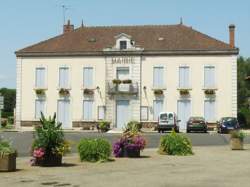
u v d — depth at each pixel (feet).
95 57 160.45
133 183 38.78
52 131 49.93
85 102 160.66
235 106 154.10
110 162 54.03
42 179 40.98
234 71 153.99
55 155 50.08
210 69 155.53
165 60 157.28
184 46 156.97
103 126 146.51
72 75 161.17
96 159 54.08
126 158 58.59
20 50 163.63
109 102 159.43
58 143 50.21
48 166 49.83
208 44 156.56
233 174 44.21
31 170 46.65
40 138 49.83
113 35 165.48
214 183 38.86
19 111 163.32
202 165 51.49
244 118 169.99
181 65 156.56
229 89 154.51
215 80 155.22
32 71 163.22
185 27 165.37
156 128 150.10
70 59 161.48
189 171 46.37
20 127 162.81
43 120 50.72
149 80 157.99
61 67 161.79
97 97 160.15
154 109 157.79
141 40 161.48
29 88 163.32
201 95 155.74
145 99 157.99
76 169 47.67
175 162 54.39
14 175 43.32
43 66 162.50
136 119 157.89
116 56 158.92
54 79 162.09
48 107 162.30
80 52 160.56
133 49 157.89
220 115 154.81
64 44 163.94
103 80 159.84
